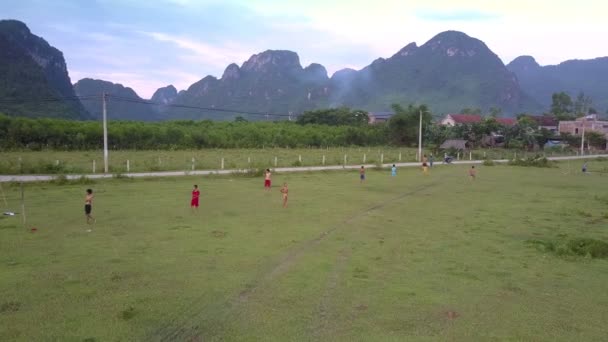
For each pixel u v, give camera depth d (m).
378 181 37.66
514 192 33.03
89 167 39.44
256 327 9.91
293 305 11.12
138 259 14.34
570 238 18.77
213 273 13.23
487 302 11.73
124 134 69.19
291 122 123.69
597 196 31.22
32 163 39.69
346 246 16.75
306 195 28.75
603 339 9.86
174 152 64.56
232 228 18.98
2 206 22.38
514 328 10.28
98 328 9.62
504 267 14.75
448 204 27.05
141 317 10.20
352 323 10.23
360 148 85.12
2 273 12.69
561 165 59.69
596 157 73.19
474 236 18.97
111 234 17.39
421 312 10.96
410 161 58.88
